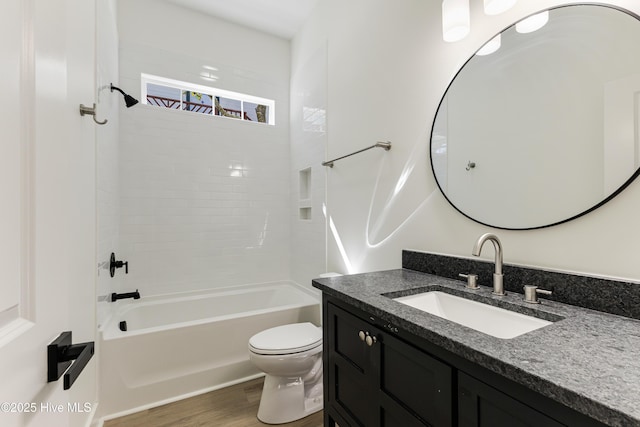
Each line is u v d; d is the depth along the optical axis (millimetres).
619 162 847
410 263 1534
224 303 2734
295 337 1666
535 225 1043
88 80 1353
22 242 430
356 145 2045
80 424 1274
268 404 1588
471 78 1272
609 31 875
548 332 702
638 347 620
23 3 436
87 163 1357
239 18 2879
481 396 631
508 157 1131
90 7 1386
